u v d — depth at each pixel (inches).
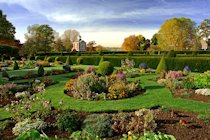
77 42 2541.8
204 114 299.9
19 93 440.5
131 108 328.5
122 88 409.4
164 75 605.6
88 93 390.9
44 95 422.0
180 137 238.7
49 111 302.7
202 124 269.1
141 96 406.6
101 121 259.6
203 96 401.1
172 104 348.5
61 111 319.6
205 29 2086.6
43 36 1857.8
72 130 258.4
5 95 426.0
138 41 2472.9
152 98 389.1
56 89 482.3
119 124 255.9
